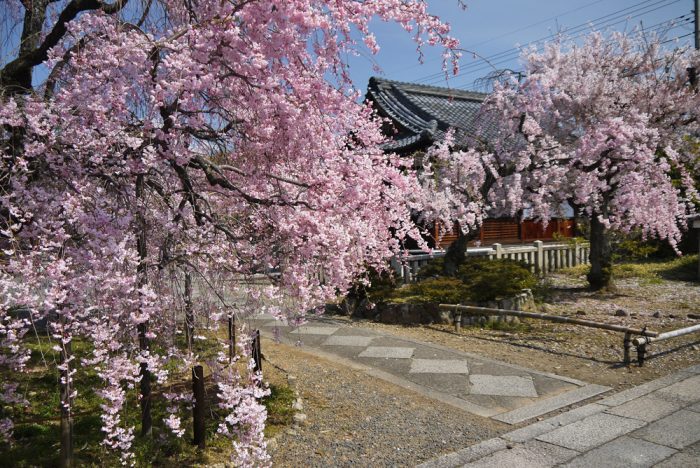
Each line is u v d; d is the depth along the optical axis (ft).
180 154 10.48
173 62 9.88
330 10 11.51
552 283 40.63
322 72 12.26
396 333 27.04
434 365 21.21
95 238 9.35
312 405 16.87
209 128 12.11
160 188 11.96
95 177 10.72
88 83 9.80
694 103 35.06
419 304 29.58
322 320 30.71
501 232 51.19
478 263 32.73
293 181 12.23
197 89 10.36
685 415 15.40
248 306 11.93
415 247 43.14
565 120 35.88
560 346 24.04
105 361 10.15
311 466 12.83
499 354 22.85
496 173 32.45
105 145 9.91
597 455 12.97
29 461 12.26
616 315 30.50
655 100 35.32
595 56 37.63
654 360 21.58
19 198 9.61
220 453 13.23
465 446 13.83
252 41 10.75
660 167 34.19
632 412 15.79
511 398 17.44
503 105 33.99
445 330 27.61
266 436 14.34
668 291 37.60
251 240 12.82
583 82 34.22
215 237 12.31
